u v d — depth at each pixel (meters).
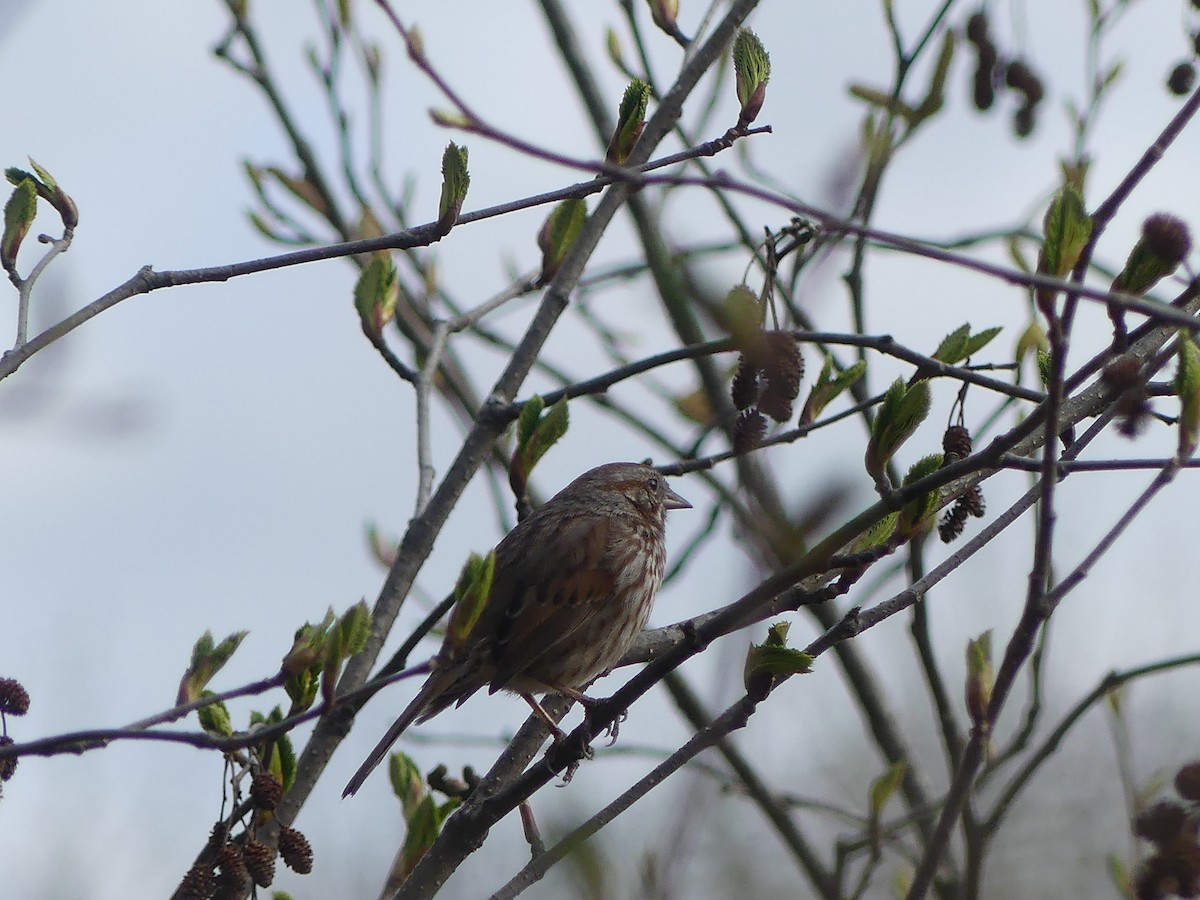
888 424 6.78
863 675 12.09
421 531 9.25
